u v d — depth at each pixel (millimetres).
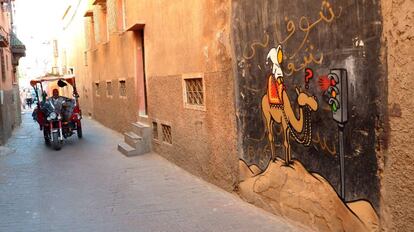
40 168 9891
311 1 4527
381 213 3799
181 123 8641
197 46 7508
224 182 6883
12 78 20125
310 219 4859
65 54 32875
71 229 5594
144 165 9531
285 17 4996
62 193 7488
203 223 5527
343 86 4141
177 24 8477
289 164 5160
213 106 7031
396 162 3566
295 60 4871
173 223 5613
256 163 5918
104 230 5496
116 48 15133
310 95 4652
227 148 6691
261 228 5184
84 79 24469
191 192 7031
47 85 24922
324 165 4531
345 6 4043
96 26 18062
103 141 13977
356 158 4051
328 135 4422
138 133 11398
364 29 3836
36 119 15609
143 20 10992
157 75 10070
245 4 5848
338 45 4176
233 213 5824
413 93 3350
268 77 5461
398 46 3453
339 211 4352
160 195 6988
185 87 8336
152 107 10719
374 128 3807
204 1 7098
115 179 8352
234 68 6297
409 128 3406
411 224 3457
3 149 12484
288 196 5242
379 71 3701
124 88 14656
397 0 3432
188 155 8367
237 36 6133
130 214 6102
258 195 5918
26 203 6938
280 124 5281
